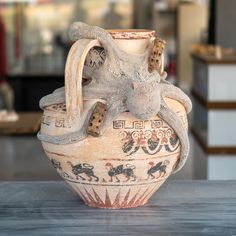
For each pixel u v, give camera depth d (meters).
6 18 6.87
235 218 1.59
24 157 4.62
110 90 1.54
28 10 6.95
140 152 1.53
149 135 1.53
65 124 1.55
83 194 1.65
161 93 1.57
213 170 4.21
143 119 1.51
